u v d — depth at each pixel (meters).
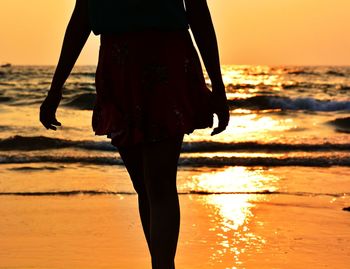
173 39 3.26
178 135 3.24
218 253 6.01
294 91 41.88
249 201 8.99
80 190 9.66
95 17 3.31
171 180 3.34
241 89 42.50
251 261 5.75
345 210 8.35
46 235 6.75
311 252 6.11
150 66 3.22
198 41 3.35
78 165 12.73
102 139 17.42
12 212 7.95
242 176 11.67
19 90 36.09
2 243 6.38
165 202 3.34
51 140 16.97
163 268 3.33
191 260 5.74
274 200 9.09
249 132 21.20
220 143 17.25
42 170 11.94
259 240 6.57
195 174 11.91
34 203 8.58
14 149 16.34
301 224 7.41
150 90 3.23
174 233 3.35
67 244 6.37
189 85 3.30
